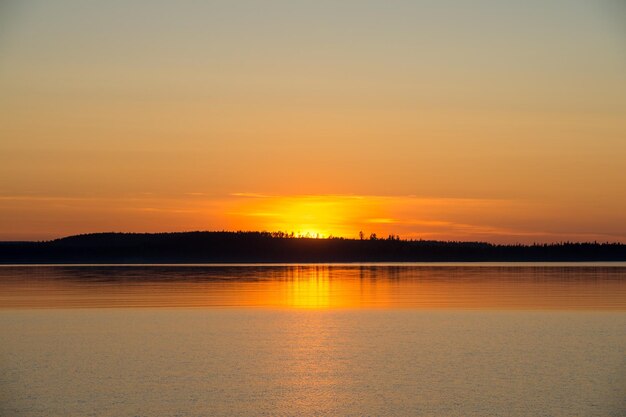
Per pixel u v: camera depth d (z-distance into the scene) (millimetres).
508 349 42062
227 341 45531
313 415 28297
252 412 28641
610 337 46406
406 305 68562
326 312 62344
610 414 28297
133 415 28203
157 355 40656
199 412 28672
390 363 38000
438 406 29406
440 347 42906
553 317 57594
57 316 58938
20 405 29703
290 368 36781
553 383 33188
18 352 41656
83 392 31781
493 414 28328
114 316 58969
